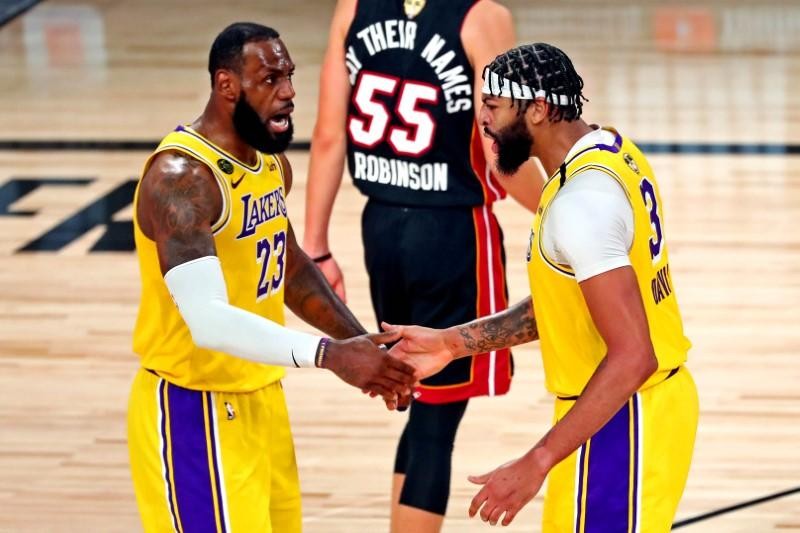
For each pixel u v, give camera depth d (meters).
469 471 13.79
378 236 11.92
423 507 11.39
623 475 8.73
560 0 49.19
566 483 8.87
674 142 28.45
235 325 8.62
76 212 23.86
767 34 41.41
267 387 9.70
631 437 8.72
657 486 8.78
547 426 14.93
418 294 11.88
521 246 21.73
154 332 9.36
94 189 25.30
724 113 31.03
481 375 11.64
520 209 24.11
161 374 9.41
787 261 20.72
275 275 9.65
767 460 13.86
